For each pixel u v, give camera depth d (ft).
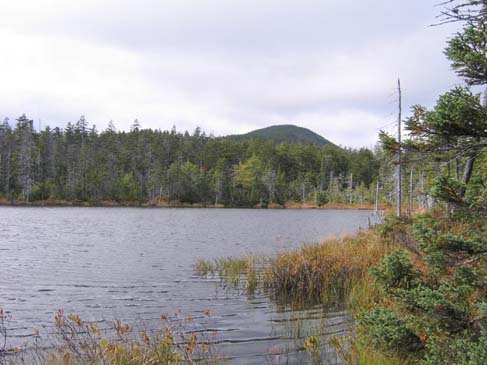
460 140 14.20
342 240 63.57
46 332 28.40
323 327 28.86
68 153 283.38
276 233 112.16
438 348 14.38
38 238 88.17
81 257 64.18
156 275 50.16
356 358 20.59
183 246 80.48
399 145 14.97
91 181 259.80
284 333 27.94
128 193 271.69
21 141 263.08
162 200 285.84
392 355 17.40
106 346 20.29
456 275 15.55
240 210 265.34
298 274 40.55
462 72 13.44
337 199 333.83
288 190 334.85
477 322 14.61
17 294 40.40
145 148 316.81
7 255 64.85
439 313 15.03
